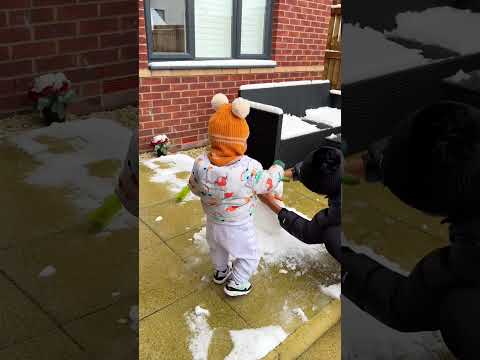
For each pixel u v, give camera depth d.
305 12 5.61
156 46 4.52
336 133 4.92
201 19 4.77
